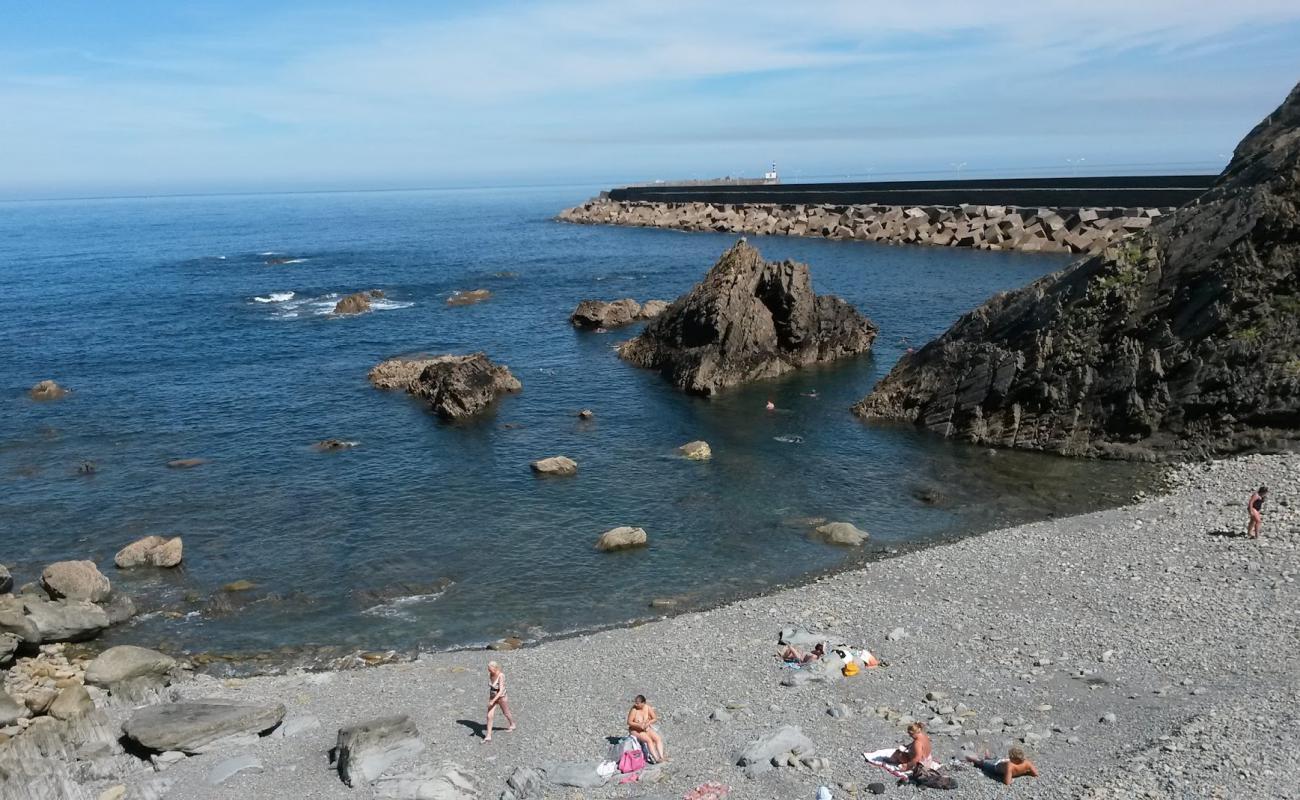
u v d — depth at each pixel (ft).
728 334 242.99
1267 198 169.58
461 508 157.48
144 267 497.87
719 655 103.96
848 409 216.13
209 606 124.98
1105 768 69.21
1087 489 157.58
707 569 133.59
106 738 90.58
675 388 237.45
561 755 83.46
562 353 279.08
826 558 136.26
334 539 145.38
